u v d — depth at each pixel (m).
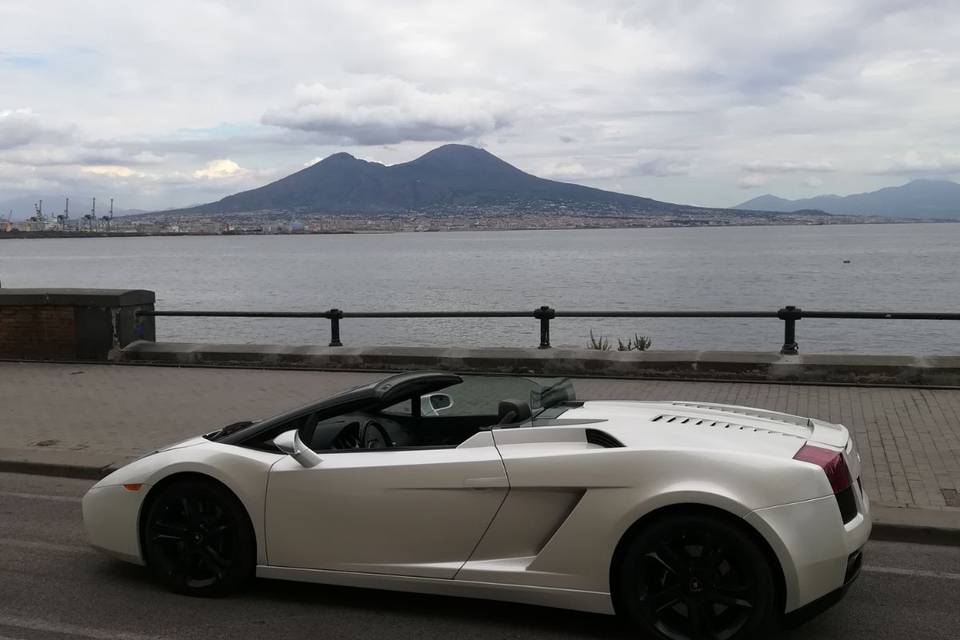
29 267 109.75
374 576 4.62
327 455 4.79
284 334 30.38
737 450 4.20
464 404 5.25
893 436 8.22
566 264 92.12
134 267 105.44
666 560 4.11
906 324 32.72
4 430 9.08
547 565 4.30
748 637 4.00
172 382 11.80
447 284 60.53
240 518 4.87
